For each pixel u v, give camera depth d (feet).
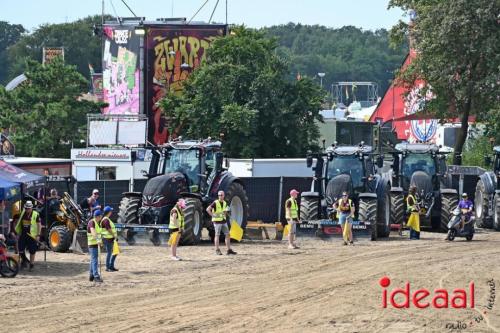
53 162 268.82
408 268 156.35
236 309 115.85
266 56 360.69
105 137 320.70
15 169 169.89
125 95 414.41
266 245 203.82
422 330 104.27
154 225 199.52
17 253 156.56
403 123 478.59
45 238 190.39
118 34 416.46
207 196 209.77
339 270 155.02
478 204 255.91
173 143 214.69
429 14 316.19
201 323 106.11
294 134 350.43
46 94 377.50
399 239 217.77
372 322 108.17
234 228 208.23
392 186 244.63
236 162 289.33
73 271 158.51
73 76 380.99
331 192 212.64
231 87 349.20
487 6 304.71
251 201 260.42
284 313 113.09
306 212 215.31
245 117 336.08
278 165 289.12
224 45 363.15
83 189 233.35
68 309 116.67
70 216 191.21
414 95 358.64
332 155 220.64
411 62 337.11
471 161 363.76
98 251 145.59
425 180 234.38
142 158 286.05
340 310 115.65
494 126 348.38
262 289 133.49
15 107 377.91
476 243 205.46
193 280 145.59
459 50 313.73
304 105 352.90
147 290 134.10
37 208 188.14
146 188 204.33
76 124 375.86
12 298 126.72
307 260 171.22
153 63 411.75
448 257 173.58
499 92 311.88
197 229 203.72
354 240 211.00
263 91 346.74
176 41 412.98
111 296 127.95
